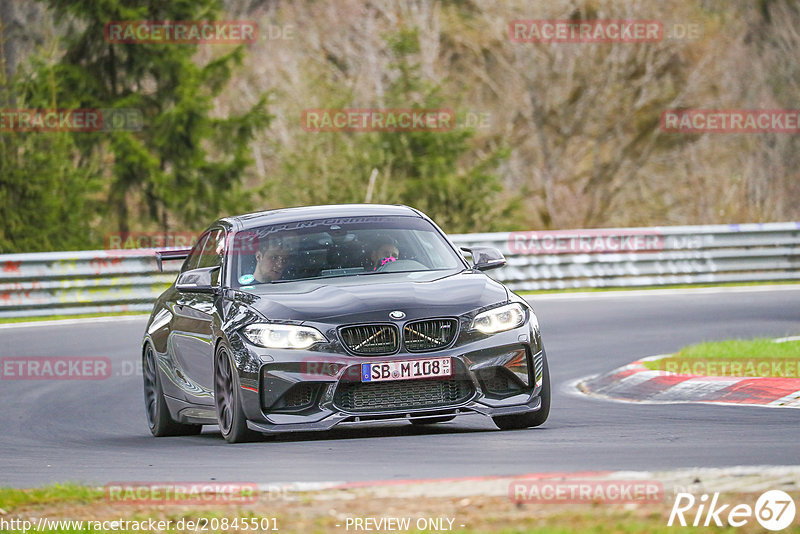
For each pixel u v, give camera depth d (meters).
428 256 28.05
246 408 24.83
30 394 39.34
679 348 42.62
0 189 84.25
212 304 27.38
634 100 117.44
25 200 85.12
